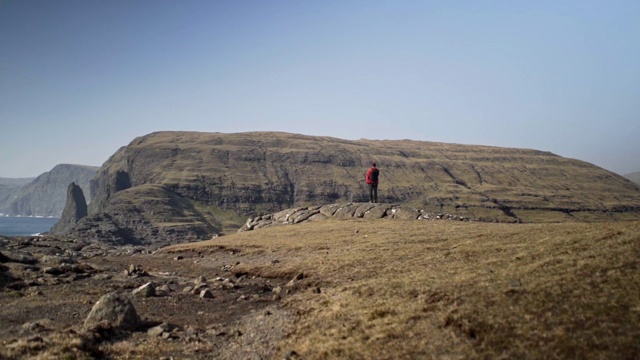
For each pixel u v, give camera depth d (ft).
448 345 49.80
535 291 57.47
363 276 99.19
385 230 157.28
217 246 174.70
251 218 237.25
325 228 178.81
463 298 60.85
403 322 58.54
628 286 53.57
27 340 61.77
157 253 185.26
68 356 57.21
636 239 70.13
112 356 61.31
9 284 100.27
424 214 190.08
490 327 50.70
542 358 43.65
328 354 55.16
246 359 60.34
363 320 63.36
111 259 162.91
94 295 95.45
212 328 76.18
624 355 41.57
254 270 126.93
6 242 178.91
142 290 98.73
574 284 57.31
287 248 150.00
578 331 46.50
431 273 82.33
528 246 87.35
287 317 77.15
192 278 124.67
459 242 113.70
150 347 65.00
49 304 85.76
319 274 108.17
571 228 98.58
